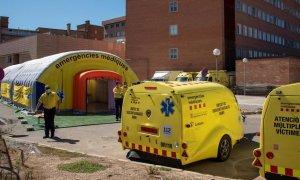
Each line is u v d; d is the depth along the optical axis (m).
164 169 8.29
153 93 9.12
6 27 83.25
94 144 12.09
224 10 53.22
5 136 12.73
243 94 45.75
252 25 60.53
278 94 6.73
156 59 59.19
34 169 7.96
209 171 8.72
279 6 73.75
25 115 20.22
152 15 59.56
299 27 86.50
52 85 22.11
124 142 9.80
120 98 18.41
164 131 8.86
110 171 7.93
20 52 59.41
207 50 53.75
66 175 7.55
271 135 6.79
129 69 25.89
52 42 55.91
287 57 43.00
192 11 55.44
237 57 55.00
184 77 42.78
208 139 9.18
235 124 10.55
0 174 7.04
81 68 23.38
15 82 27.20
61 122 17.67
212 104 9.55
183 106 8.62
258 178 8.16
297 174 6.50
